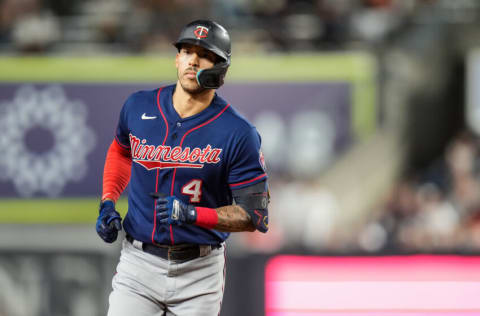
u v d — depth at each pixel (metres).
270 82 33.03
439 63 42.94
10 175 32.19
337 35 37.50
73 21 39.94
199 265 13.84
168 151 13.36
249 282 23.83
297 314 23.61
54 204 32.19
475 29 44.00
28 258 28.58
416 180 37.88
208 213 12.95
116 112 32.31
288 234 30.17
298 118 33.12
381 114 36.44
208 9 38.38
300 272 23.69
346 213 32.94
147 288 13.82
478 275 23.33
